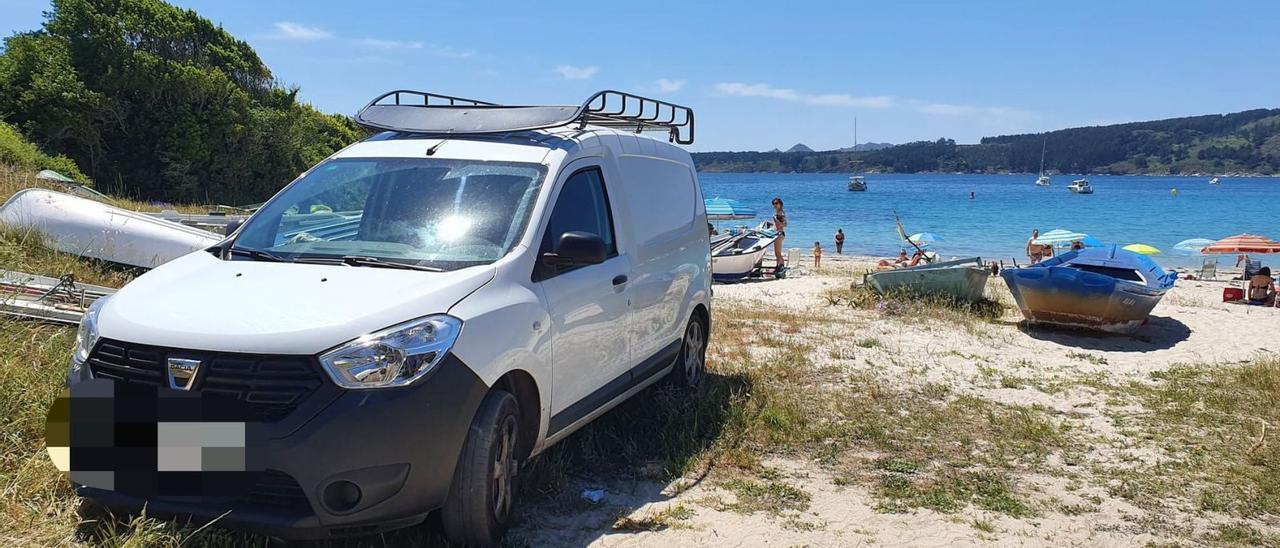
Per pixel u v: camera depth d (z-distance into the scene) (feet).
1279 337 39.73
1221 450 20.56
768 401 22.70
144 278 14.14
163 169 123.44
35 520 12.46
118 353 12.07
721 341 31.60
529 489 15.75
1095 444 21.01
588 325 16.02
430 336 12.28
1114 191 469.16
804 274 69.77
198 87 123.75
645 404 20.92
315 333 11.71
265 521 11.43
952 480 17.89
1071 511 16.48
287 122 137.59
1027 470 18.86
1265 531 15.72
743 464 18.16
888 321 40.52
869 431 20.93
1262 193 431.84
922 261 69.05
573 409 15.80
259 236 15.48
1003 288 57.88
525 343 13.84
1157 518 16.25
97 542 12.37
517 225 15.01
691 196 23.09
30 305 20.93
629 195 18.85
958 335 37.24
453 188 15.66
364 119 18.34
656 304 19.39
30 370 17.03
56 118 113.19
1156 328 41.63
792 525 15.21
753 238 67.26
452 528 13.00
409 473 11.85
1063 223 209.77
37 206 29.22
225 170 128.77
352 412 11.42
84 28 120.06
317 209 15.69
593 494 15.99
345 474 11.41
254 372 11.47
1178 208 283.79
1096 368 31.83
